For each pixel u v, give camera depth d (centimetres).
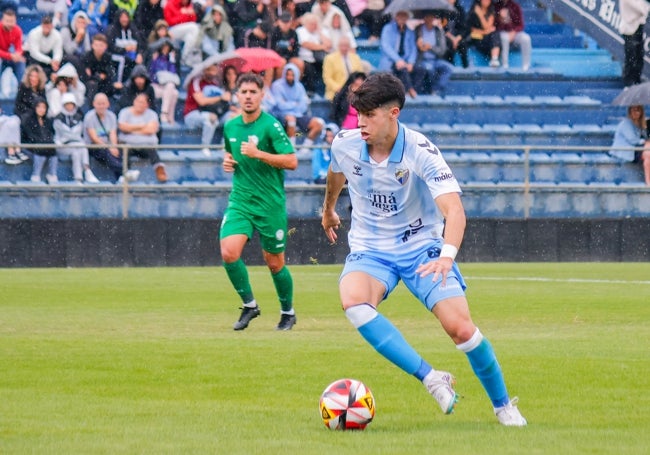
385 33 6769
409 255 1581
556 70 7375
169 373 1995
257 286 4253
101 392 1791
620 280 4569
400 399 1728
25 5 6631
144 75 5784
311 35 6431
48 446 1320
